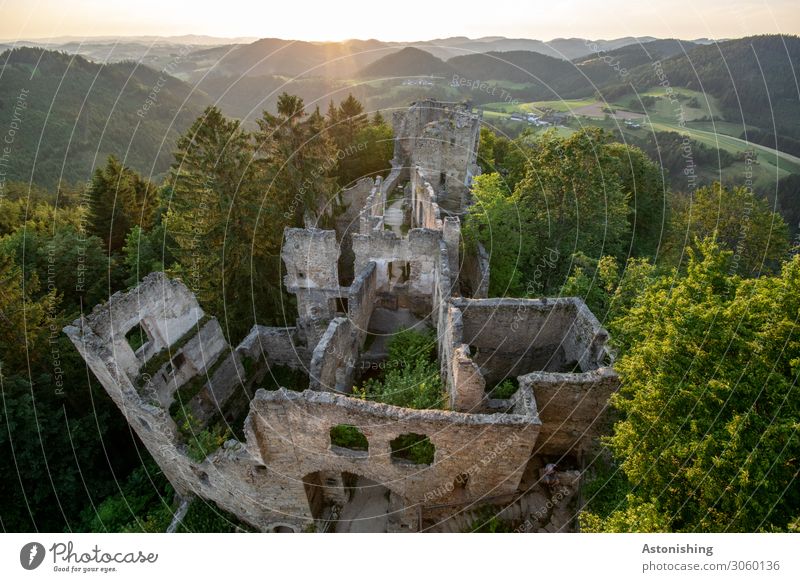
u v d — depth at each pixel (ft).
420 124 159.63
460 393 61.98
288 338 92.22
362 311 95.50
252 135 120.78
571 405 61.98
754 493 41.73
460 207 137.59
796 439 39.83
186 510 75.00
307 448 59.26
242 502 67.97
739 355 46.26
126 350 64.80
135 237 140.67
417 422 53.36
